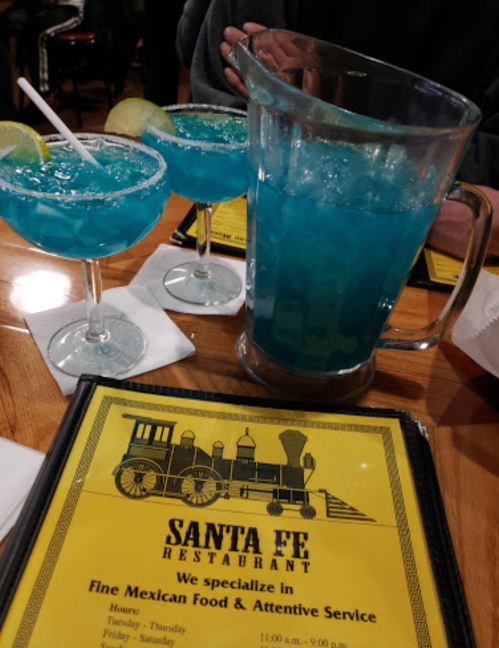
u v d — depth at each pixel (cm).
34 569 53
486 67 170
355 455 69
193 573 55
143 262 106
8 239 107
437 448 74
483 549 62
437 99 75
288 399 79
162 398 74
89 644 48
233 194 95
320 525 61
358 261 68
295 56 83
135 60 530
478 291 85
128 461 65
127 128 96
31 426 71
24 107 404
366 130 59
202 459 67
